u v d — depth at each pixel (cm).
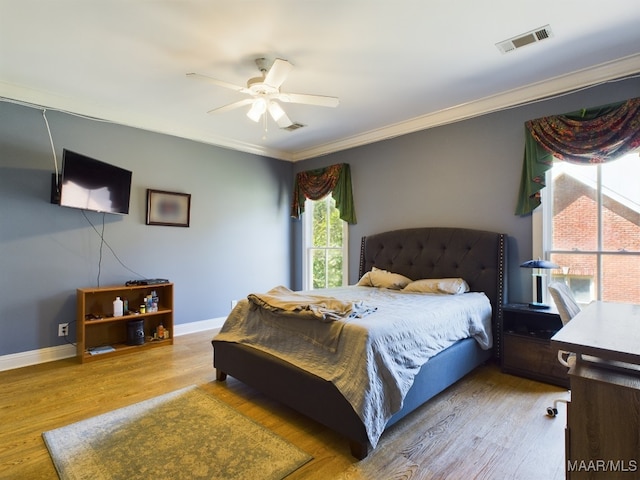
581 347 125
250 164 521
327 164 523
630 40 251
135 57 274
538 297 312
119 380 298
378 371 196
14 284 329
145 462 186
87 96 349
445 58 276
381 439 207
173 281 439
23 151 333
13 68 291
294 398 226
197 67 290
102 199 355
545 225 328
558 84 311
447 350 258
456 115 378
